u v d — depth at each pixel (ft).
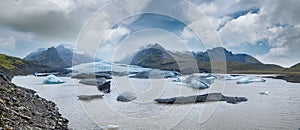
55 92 75.46
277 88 94.84
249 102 59.26
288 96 70.95
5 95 38.09
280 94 75.97
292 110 49.62
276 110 49.52
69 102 56.59
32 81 118.21
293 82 124.26
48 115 37.70
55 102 56.59
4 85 47.24
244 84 110.42
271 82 125.70
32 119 31.55
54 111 43.83
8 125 24.95
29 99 45.62
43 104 47.11
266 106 53.93
